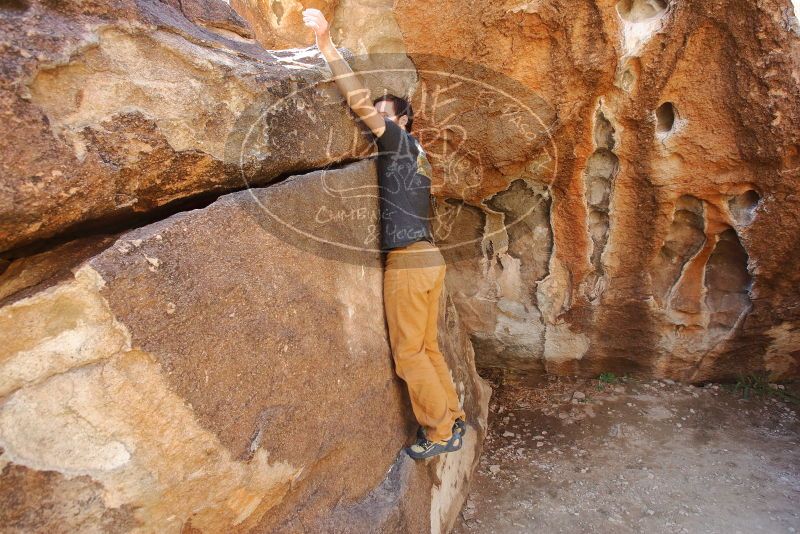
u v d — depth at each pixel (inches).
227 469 49.6
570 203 110.0
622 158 101.6
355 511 68.6
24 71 40.8
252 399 52.6
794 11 81.2
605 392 132.6
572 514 97.9
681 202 106.7
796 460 107.3
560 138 98.7
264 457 53.4
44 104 42.8
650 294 119.2
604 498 101.2
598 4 83.9
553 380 139.8
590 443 117.2
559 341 132.2
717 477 104.0
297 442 58.2
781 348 123.1
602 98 93.7
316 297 63.1
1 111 39.3
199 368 47.8
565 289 124.2
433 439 80.4
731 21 83.0
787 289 110.0
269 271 56.1
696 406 125.3
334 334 66.0
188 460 46.7
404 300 77.9
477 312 133.9
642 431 119.1
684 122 94.1
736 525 92.4
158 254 45.6
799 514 93.4
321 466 64.0
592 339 130.0
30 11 43.6
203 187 56.9
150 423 44.3
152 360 44.3
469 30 89.4
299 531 59.4
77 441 40.9
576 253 117.4
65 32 44.7
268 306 55.4
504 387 138.8
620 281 119.0
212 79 56.7
